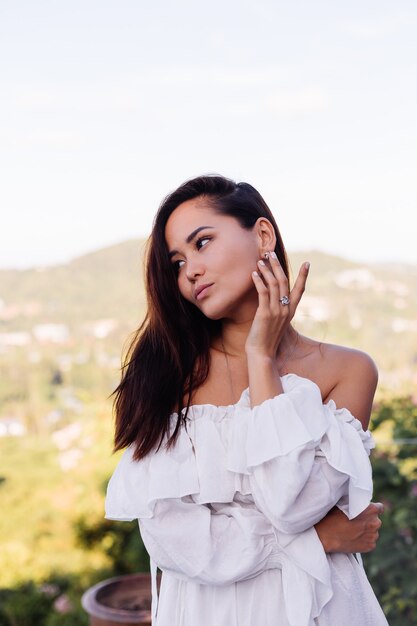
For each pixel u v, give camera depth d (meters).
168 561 1.62
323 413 1.59
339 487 1.58
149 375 1.71
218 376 1.76
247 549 1.58
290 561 1.59
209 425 1.67
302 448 1.53
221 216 1.71
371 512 1.65
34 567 5.19
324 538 1.62
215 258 1.69
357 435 1.64
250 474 1.59
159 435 1.67
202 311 1.72
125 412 1.72
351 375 1.77
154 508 1.62
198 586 1.64
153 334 1.75
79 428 5.68
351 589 1.64
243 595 1.61
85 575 5.18
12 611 5.02
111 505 1.69
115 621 2.98
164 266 1.75
